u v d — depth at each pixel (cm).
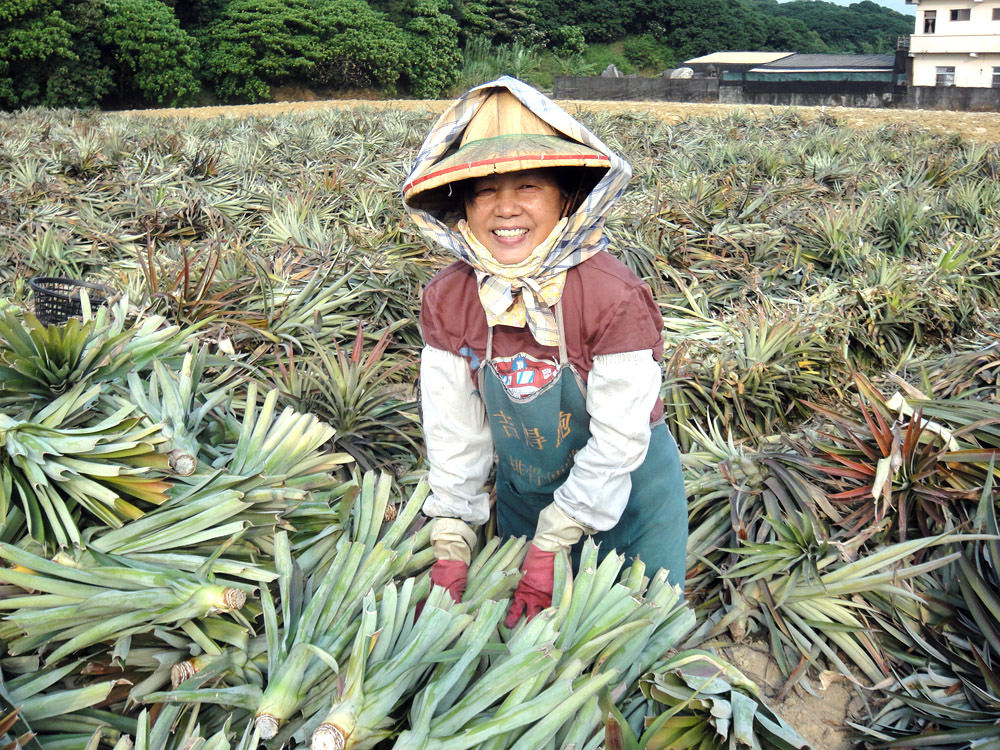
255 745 159
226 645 188
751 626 295
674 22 6912
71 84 3559
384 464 354
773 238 767
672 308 627
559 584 201
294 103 2680
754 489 341
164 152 1162
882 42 11750
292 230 745
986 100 2758
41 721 169
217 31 4066
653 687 188
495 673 174
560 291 185
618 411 189
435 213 203
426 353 205
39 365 232
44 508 200
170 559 197
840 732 259
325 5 4222
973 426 320
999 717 233
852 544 302
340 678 170
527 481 220
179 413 238
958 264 682
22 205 823
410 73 4431
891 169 1226
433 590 196
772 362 498
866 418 329
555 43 5741
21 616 176
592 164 174
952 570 293
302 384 378
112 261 705
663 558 232
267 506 215
